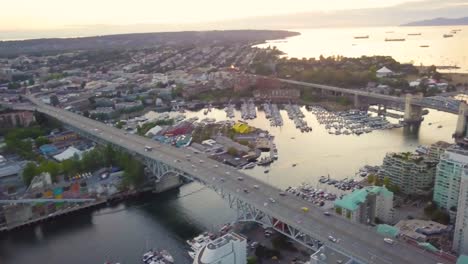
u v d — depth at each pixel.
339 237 196.25
